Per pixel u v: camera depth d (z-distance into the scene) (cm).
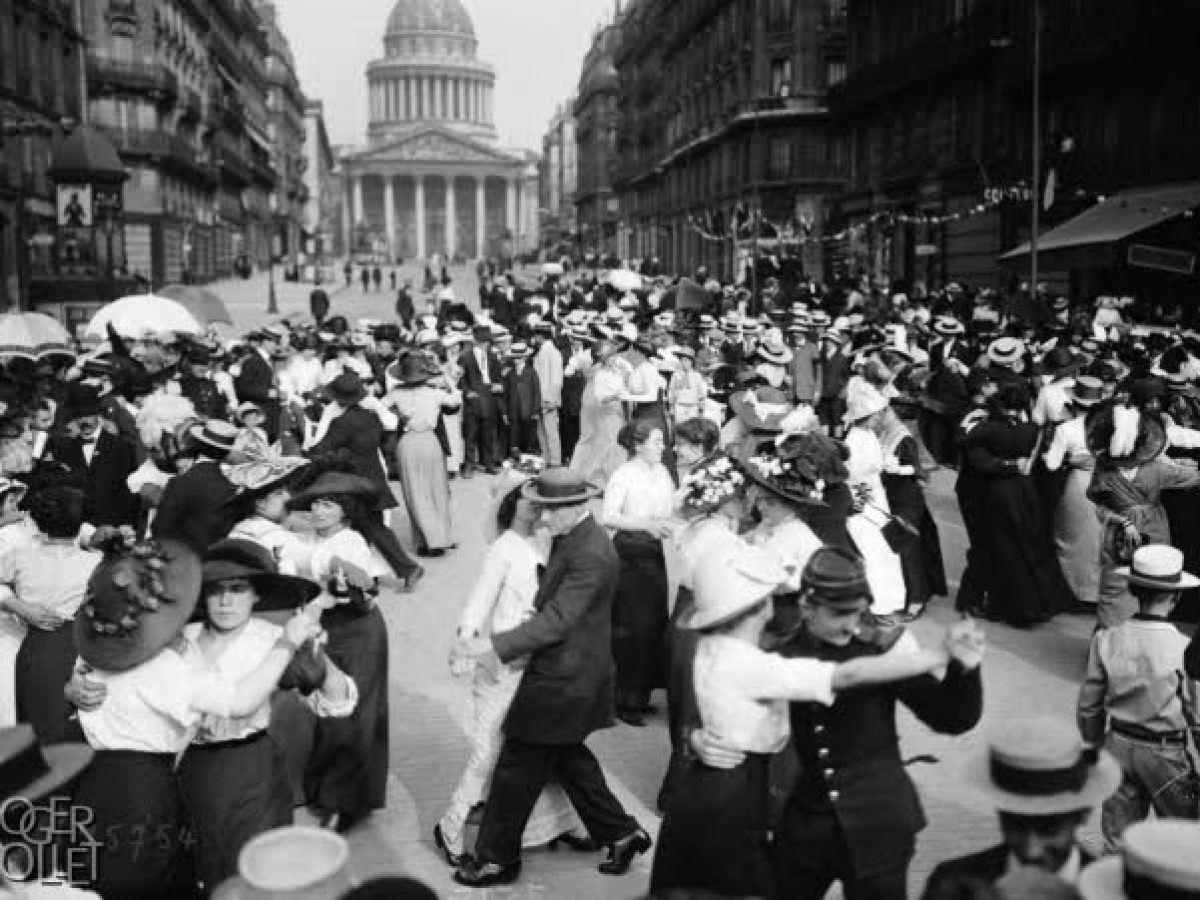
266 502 661
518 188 15900
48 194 4219
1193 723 541
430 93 17738
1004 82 3341
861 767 415
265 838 330
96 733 472
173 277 6091
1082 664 912
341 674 530
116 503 986
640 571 789
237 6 8694
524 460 661
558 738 564
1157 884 285
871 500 909
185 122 6644
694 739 444
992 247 3556
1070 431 1040
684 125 7500
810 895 426
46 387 1369
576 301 3234
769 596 431
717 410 1564
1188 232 2489
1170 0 2545
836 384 1847
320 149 15375
